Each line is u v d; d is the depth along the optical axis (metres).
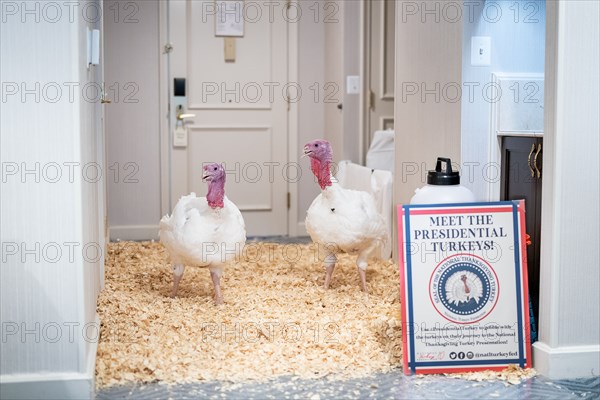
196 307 3.74
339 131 6.21
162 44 6.38
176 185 6.48
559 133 2.92
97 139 3.95
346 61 6.07
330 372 2.97
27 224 2.61
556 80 2.92
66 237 2.63
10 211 2.60
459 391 2.80
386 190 4.99
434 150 4.29
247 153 6.64
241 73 6.57
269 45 6.61
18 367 2.64
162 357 3.02
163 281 4.37
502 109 3.94
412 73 4.62
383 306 3.78
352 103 6.11
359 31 6.04
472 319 3.03
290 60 6.64
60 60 2.58
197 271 4.64
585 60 2.93
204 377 2.88
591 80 2.94
